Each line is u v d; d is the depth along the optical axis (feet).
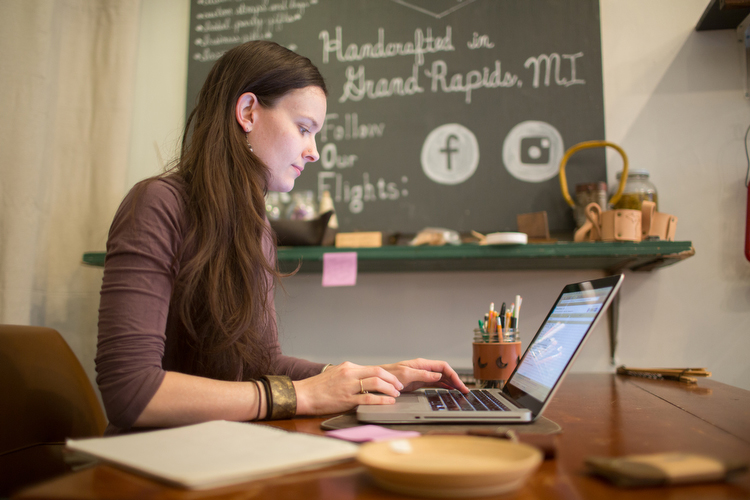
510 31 5.69
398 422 2.16
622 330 5.33
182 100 6.20
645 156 5.44
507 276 5.58
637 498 1.25
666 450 1.75
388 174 5.74
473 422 2.15
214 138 2.96
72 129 5.87
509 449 1.40
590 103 5.49
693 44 5.49
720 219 5.28
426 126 5.73
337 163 5.83
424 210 5.65
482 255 4.69
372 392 2.62
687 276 5.30
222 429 1.87
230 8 6.17
